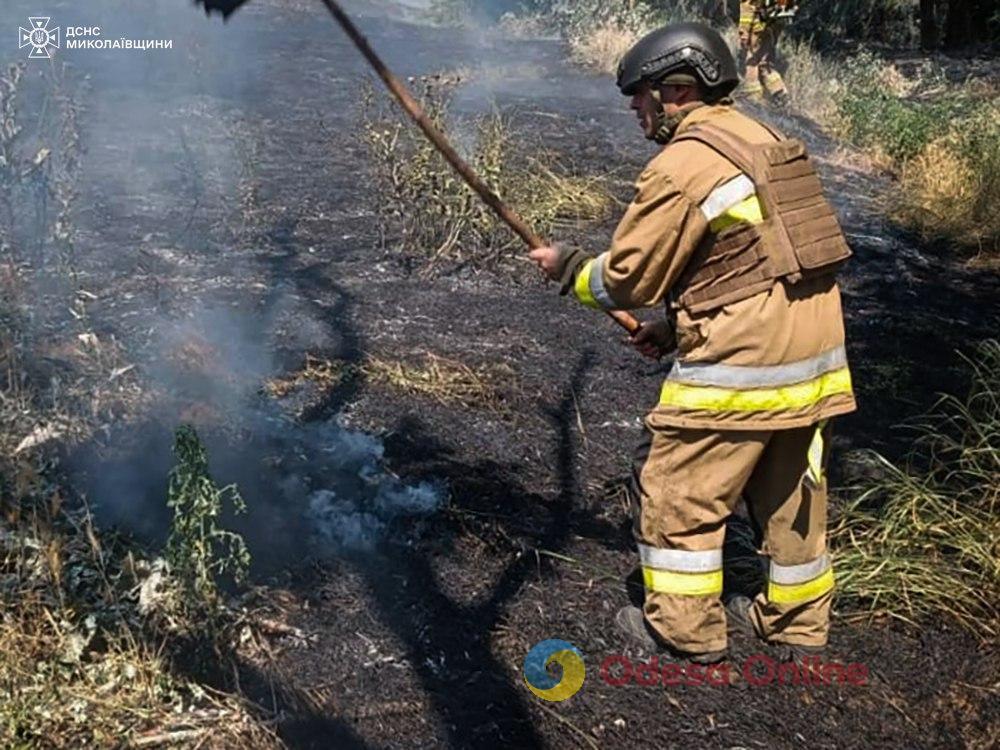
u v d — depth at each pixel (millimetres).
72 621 3025
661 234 2859
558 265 3086
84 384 4156
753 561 3746
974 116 10062
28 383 4066
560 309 5668
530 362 5059
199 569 3070
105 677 2896
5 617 2971
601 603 3514
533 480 4148
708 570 3184
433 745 2926
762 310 2898
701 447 3047
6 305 4426
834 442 4691
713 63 2971
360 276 5730
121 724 2811
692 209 2848
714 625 3238
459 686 3133
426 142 6383
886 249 7402
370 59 3055
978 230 7785
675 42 2971
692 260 2943
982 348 5715
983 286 6957
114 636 3002
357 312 5305
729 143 2891
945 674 3342
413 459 4160
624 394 4875
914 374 5469
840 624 3510
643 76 3004
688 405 2994
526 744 2967
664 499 3131
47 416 3898
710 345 2943
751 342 2908
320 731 2914
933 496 3926
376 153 6633
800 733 3092
